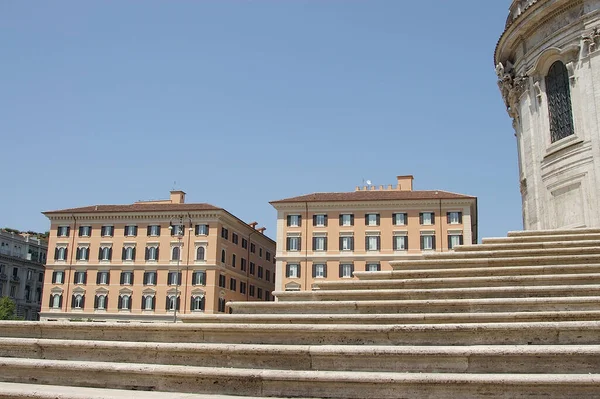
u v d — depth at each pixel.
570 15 17.91
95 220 83.38
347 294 11.67
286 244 78.12
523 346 7.42
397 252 75.50
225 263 81.69
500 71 21.05
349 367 7.66
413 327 8.31
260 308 11.28
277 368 7.88
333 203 77.88
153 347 8.39
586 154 16.80
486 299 9.86
